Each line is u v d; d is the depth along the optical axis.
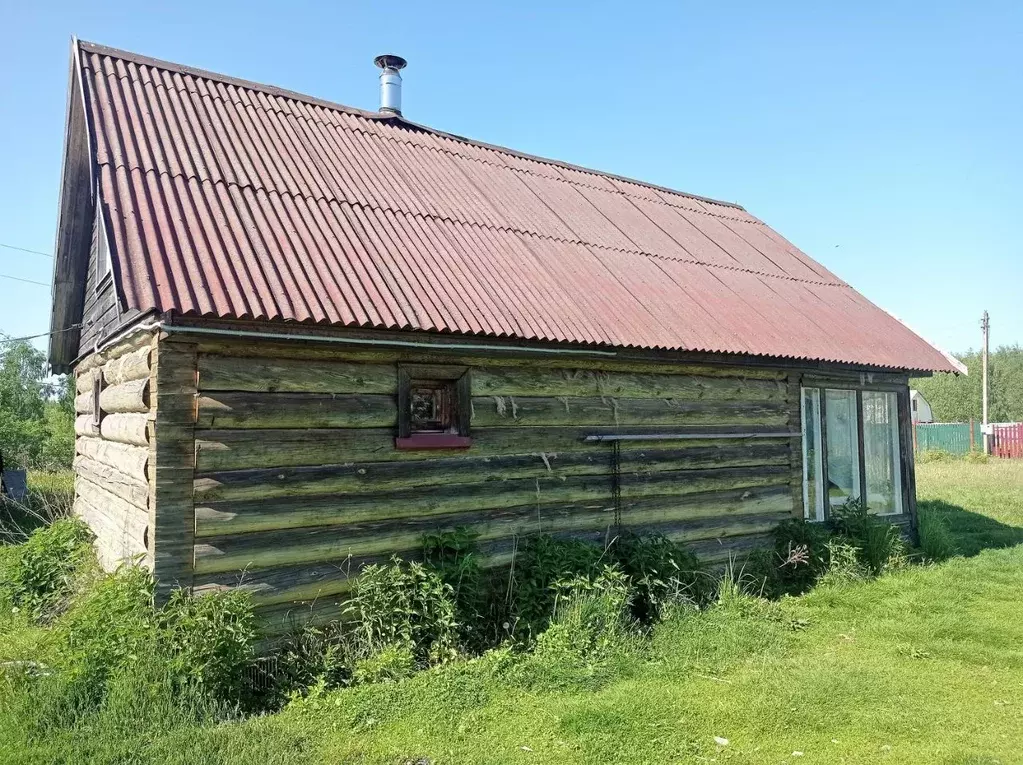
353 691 5.03
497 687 5.27
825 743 4.62
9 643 6.13
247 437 5.54
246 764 4.02
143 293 5.08
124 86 7.71
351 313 5.70
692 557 7.54
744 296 9.83
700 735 4.68
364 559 6.04
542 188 10.46
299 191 7.27
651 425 7.96
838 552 8.78
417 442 6.27
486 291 6.96
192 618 4.84
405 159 9.24
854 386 10.27
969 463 27.05
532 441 7.07
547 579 6.44
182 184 6.52
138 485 6.00
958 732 4.81
